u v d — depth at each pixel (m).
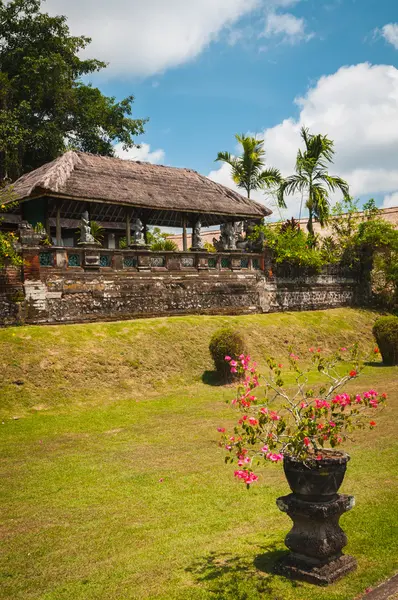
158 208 19.56
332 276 26.30
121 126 33.16
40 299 15.98
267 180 29.45
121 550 5.78
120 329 16.50
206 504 7.04
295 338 20.42
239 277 22.06
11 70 29.89
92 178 19.27
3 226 21.72
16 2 29.72
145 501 7.24
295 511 4.73
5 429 11.15
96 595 4.81
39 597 4.85
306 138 27.80
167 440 10.27
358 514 6.14
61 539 6.14
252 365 5.65
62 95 29.84
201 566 5.22
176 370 15.59
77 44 31.36
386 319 19.00
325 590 4.49
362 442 9.39
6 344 14.00
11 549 5.93
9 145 27.22
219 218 25.25
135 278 18.45
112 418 12.04
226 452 9.41
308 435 4.81
